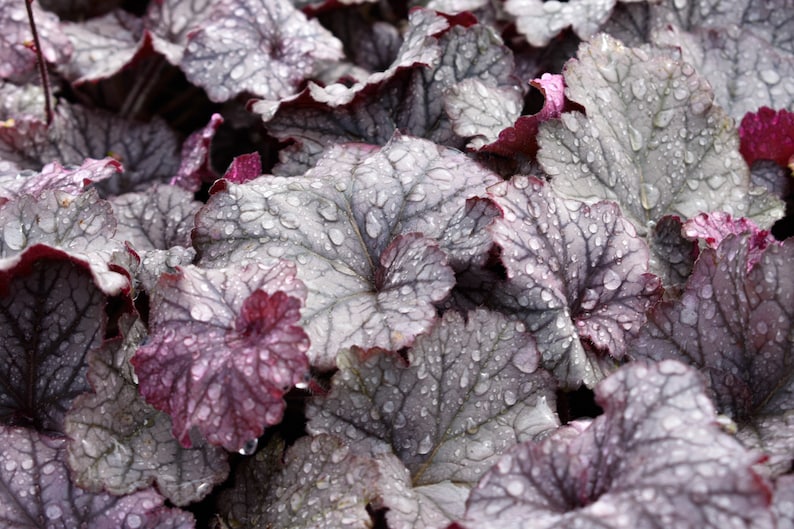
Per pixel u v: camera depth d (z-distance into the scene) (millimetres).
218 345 712
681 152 805
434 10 856
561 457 690
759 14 897
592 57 805
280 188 772
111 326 757
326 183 778
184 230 807
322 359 726
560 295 747
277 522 717
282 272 727
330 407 729
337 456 718
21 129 852
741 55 868
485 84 833
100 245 750
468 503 686
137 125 883
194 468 726
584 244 757
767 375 739
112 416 726
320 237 762
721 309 742
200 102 924
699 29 871
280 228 759
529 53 883
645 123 806
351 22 913
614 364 750
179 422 705
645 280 754
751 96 859
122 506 714
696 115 809
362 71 893
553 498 686
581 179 779
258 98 848
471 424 732
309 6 905
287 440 761
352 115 835
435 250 742
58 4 936
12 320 737
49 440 727
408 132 832
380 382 730
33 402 739
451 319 739
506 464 691
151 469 722
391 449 730
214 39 860
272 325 707
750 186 806
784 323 736
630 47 832
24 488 715
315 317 735
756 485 655
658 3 879
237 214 760
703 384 685
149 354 715
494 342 739
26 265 731
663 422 680
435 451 731
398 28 932
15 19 874
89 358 724
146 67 912
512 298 749
